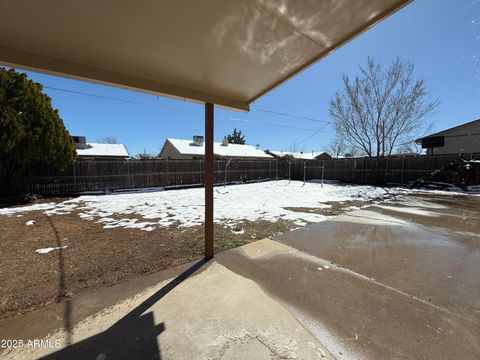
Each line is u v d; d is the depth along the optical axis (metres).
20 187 7.80
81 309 1.83
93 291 2.11
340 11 1.45
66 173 8.88
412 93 11.84
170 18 1.43
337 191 9.47
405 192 8.63
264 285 2.17
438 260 2.71
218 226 4.32
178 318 1.70
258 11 1.42
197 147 18.94
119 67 2.05
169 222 4.67
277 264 2.64
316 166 15.10
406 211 5.32
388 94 12.20
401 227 4.07
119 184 10.22
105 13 1.34
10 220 4.88
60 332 1.58
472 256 2.81
